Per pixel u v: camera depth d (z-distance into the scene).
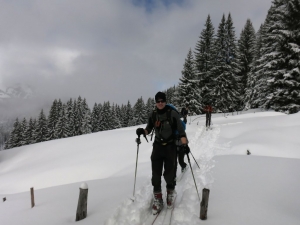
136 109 71.12
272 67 21.72
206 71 33.38
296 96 20.19
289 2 20.52
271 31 23.64
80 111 61.25
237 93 31.75
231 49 30.77
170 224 3.25
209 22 34.00
